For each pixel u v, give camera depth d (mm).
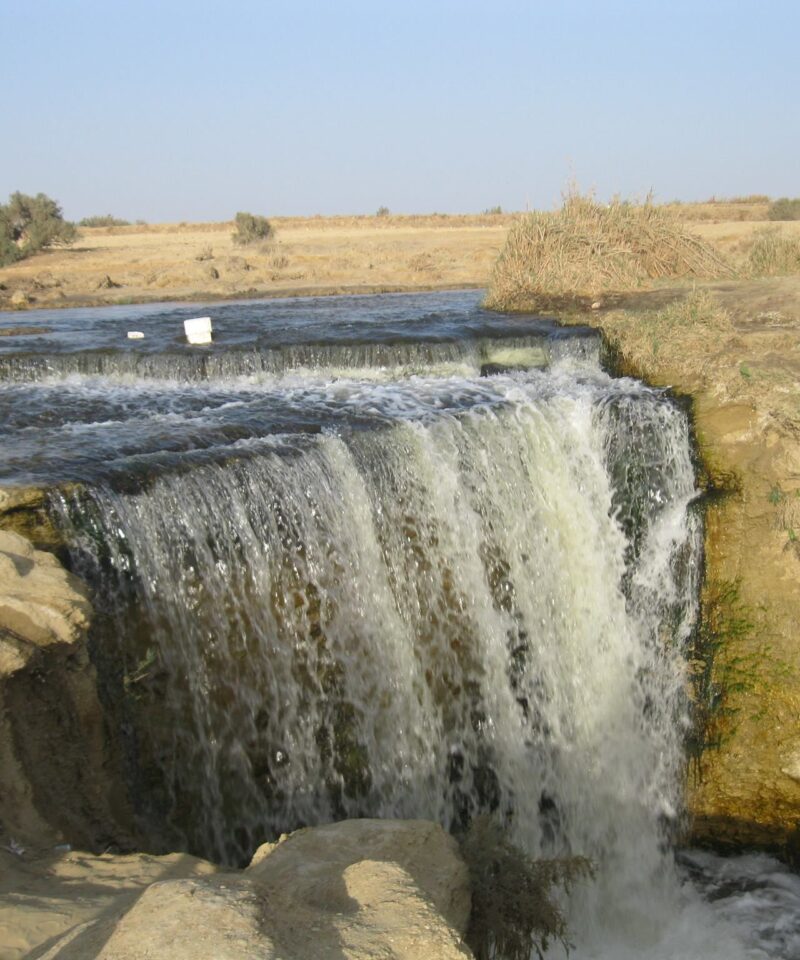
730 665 9570
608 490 10773
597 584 10570
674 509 10398
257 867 4980
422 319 16922
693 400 11094
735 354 11914
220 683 8000
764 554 9664
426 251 40125
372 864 4504
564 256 19344
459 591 9711
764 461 10055
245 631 8219
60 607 6090
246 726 8094
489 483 10109
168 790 7465
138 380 13484
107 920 4023
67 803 6258
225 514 8242
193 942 3590
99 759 6551
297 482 8758
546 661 10203
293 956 3684
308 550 8695
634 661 10195
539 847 9602
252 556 8336
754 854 9469
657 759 9820
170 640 7750
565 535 10602
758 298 16016
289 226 62469
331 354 13688
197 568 7992
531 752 9859
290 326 16703
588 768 10008
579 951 8375
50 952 3850
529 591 10234
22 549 6578
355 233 54938
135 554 7664
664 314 14148
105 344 15383
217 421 10320
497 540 10070
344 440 9367
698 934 8578
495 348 14016
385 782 8961
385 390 12148
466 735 9523
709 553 9961
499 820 9555
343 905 4250
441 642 9523
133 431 9914
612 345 13562
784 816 9328
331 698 8695
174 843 7441
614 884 9422
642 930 8773
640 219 20578
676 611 10070
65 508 7457
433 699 9383
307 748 8477
